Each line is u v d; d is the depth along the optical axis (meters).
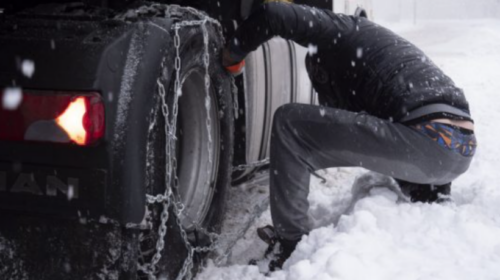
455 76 11.08
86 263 2.33
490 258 2.66
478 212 3.24
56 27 2.35
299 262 2.63
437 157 3.00
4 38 2.31
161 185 2.47
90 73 2.19
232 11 3.56
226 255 3.22
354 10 5.46
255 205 3.98
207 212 3.09
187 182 3.00
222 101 3.11
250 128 3.49
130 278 2.33
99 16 2.41
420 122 2.98
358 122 2.96
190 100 2.97
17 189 2.26
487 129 6.54
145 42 2.35
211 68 2.97
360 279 2.48
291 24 3.08
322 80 3.44
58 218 2.30
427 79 3.10
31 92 2.21
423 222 2.99
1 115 2.24
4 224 2.36
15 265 2.38
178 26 2.55
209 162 3.03
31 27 2.36
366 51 3.21
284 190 3.03
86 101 2.18
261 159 3.86
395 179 3.48
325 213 3.55
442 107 3.02
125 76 2.26
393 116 3.07
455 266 2.58
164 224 2.47
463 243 2.82
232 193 4.36
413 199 3.43
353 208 3.28
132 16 2.44
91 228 2.30
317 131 2.97
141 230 2.38
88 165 2.21
